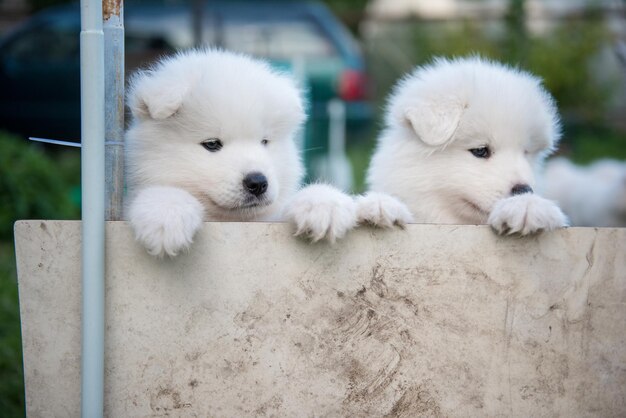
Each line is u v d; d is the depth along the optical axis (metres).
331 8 4.11
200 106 0.96
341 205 0.80
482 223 1.03
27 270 0.79
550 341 0.81
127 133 1.00
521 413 0.81
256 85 0.98
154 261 0.79
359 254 0.80
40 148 2.67
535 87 1.07
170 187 0.88
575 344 0.81
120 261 0.79
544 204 0.81
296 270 0.80
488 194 1.00
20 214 1.83
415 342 0.81
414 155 1.06
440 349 0.81
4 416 1.06
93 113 0.78
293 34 2.64
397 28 3.55
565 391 0.81
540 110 1.04
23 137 2.67
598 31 3.29
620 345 0.81
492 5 3.95
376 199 0.81
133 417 0.79
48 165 2.00
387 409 0.80
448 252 0.81
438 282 0.81
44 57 2.68
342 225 0.79
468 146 1.03
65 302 0.79
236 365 0.80
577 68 3.25
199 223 0.79
